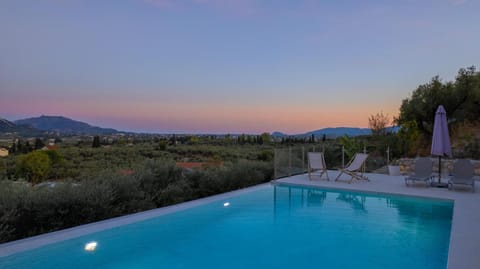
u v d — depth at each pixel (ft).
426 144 59.67
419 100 60.54
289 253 16.75
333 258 15.97
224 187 33.71
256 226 21.43
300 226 21.33
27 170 30.25
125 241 18.44
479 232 16.31
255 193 32.09
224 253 16.80
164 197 26.84
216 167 36.29
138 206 23.81
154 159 31.99
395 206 26.63
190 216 23.54
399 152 55.67
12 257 14.33
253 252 16.94
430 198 27.40
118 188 23.11
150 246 17.75
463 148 48.21
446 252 16.55
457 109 58.29
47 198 18.51
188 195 29.53
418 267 14.64
